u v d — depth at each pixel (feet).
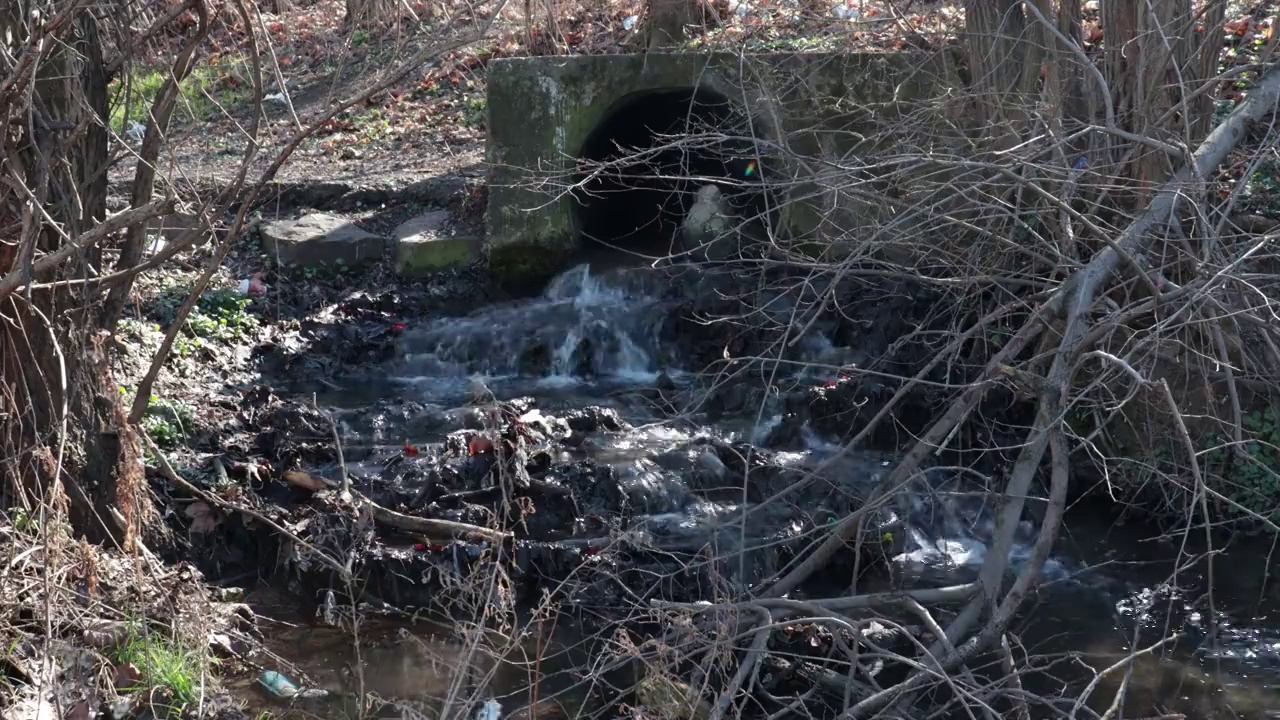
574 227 35.50
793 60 30.63
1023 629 19.25
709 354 31.17
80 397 18.58
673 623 15.61
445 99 46.32
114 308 19.16
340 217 37.68
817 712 16.16
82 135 18.03
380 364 32.24
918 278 20.02
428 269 35.65
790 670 16.93
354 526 20.83
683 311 31.91
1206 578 21.09
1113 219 22.30
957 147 24.17
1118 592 20.79
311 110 43.75
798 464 24.31
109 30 18.66
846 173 20.51
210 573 20.76
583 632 18.92
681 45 34.83
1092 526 23.65
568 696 17.01
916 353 27.07
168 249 16.87
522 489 22.24
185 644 17.10
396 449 24.82
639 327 32.07
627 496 22.34
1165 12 23.16
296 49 46.37
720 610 15.16
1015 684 14.71
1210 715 16.58
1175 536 22.84
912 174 25.39
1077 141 23.57
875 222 20.90
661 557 20.38
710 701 16.10
